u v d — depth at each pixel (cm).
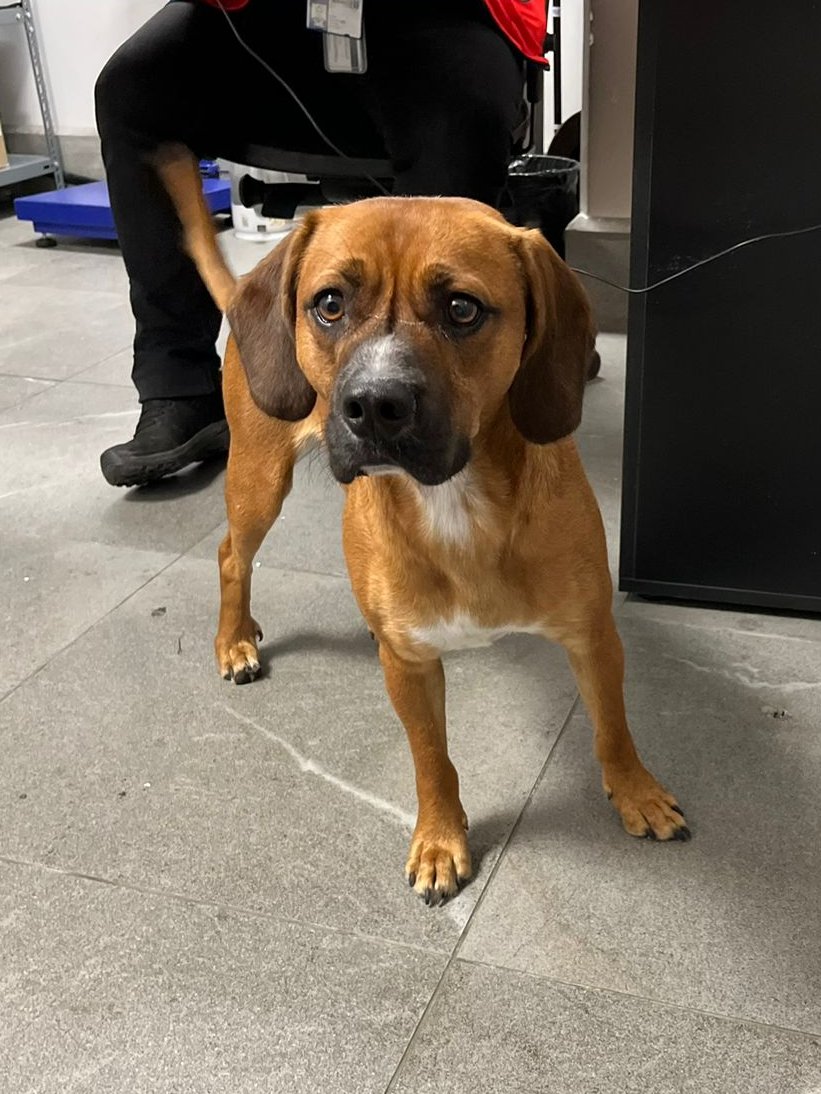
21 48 691
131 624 257
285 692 229
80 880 182
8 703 229
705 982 154
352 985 158
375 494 163
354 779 202
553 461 164
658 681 223
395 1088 142
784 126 201
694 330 221
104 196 605
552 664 232
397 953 163
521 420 157
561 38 566
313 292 151
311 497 318
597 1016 150
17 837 193
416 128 257
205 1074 146
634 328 225
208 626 255
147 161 298
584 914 168
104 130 300
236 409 219
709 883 172
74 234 597
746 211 209
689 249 215
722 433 229
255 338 172
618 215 407
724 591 244
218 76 289
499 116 255
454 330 145
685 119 206
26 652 248
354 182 290
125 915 174
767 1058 142
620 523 267
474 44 256
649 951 160
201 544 293
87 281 535
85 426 370
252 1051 149
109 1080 147
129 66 289
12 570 284
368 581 171
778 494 230
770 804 187
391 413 136
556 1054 145
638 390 230
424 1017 152
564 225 422
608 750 185
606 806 191
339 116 279
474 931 167
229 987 160
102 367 421
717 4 196
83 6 668
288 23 273
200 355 330
